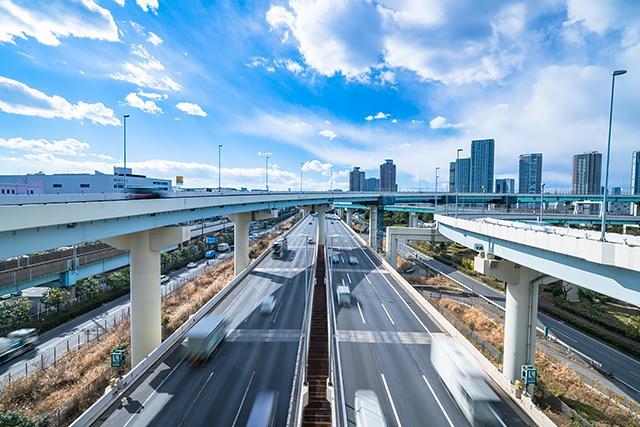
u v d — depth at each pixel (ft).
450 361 73.61
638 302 45.52
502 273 78.43
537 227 83.56
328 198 217.56
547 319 130.82
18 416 58.18
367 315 107.45
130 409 60.70
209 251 238.48
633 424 70.08
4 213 43.21
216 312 109.60
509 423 57.88
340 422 57.06
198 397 64.23
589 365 95.04
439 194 307.78
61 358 91.81
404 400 63.05
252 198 136.26
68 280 130.82
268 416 59.06
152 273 86.74
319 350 85.30
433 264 215.92
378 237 246.68
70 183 262.47
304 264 185.16
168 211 83.25
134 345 85.92
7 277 109.19
